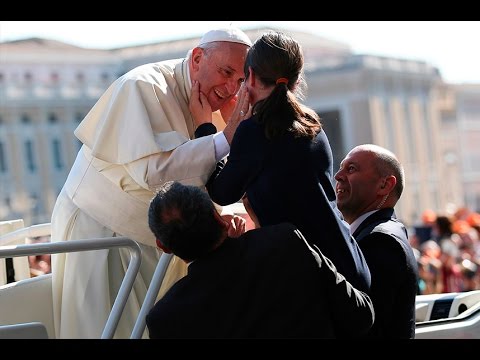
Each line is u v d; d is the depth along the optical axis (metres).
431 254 42.34
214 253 11.52
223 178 12.35
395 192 13.95
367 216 13.87
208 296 11.34
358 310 11.77
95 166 14.34
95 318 14.12
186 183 13.30
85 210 14.39
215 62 13.95
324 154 12.31
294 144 12.12
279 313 11.41
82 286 14.17
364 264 12.51
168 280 14.25
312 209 12.05
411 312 13.27
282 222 12.06
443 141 168.88
